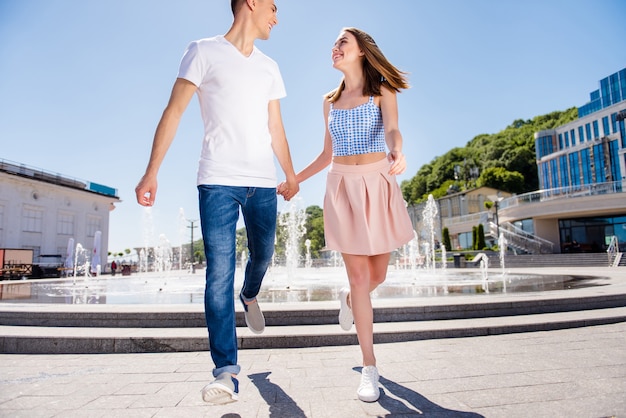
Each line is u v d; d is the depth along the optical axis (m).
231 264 1.81
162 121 1.83
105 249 33.34
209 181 1.86
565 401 1.67
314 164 2.58
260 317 2.50
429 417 1.54
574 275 10.23
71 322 3.61
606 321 3.69
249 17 2.03
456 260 22.25
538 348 2.76
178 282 11.67
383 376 2.17
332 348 2.98
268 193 2.04
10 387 2.08
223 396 1.56
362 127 2.17
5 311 3.73
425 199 63.34
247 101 1.97
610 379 1.98
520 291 5.61
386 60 2.18
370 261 2.31
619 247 23.59
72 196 29.86
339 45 2.24
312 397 1.84
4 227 24.38
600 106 45.28
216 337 1.67
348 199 2.13
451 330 3.24
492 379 2.04
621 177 38.25
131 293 6.91
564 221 27.59
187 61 1.90
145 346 3.00
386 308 3.67
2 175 23.84
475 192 44.78
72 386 2.09
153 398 1.88
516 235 28.14
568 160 44.22
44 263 26.64
